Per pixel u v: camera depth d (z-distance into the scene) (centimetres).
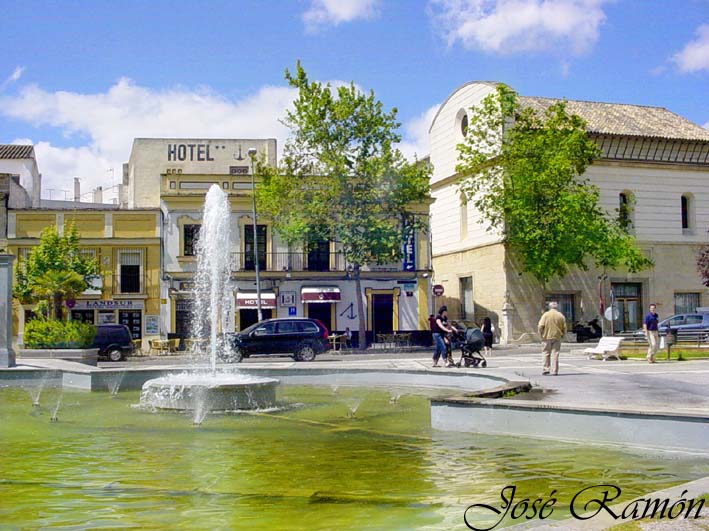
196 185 4647
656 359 2570
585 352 2744
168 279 4512
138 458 919
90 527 603
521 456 922
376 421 1259
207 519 627
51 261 4056
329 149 4084
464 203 4791
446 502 686
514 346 4209
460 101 5088
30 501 693
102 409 1442
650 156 4716
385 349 3969
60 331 2920
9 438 1083
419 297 4706
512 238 4284
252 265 4581
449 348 2436
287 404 1505
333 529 594
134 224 4541
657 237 4697
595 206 4519
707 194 4819
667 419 959
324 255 4675
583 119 4688
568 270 4547
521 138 4269
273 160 5478
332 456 930
